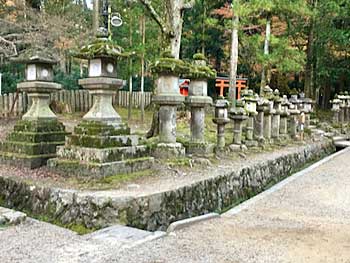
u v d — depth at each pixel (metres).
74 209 4.51
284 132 11.91
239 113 9.03
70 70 19.44
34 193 5.00
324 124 16.25
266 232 4.08
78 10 15.63
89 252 3.37
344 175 7.85
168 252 3.40
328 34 16.59
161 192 4.75
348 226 4.36
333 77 19.06
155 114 8.54
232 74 13.88
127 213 4.34
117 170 5.49
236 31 13.74
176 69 6.78
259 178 7.68
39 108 6.61
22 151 6.27
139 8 12.73
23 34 11.29
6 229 3.96
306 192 6.23
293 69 13.57
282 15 15.70
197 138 7.70
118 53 5.68
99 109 5.71
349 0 15.97
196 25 19.25
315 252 3.48
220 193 6.13
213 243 3.68
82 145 5.58
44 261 3.15
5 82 15.26
